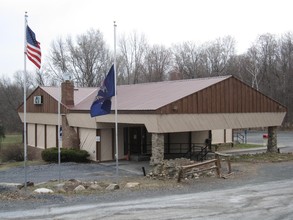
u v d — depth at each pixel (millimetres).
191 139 33125
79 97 35750
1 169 27344
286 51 74312
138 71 78312
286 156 28188
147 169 24156
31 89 83750
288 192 14695
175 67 80625
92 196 13922
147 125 23906
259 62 76375
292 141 43281
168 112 23672
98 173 23422
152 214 11266
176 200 13234
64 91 32875
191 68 80875
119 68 76750
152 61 79125
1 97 80500
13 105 78812
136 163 27797
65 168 26047
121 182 18125
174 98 24656
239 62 80688
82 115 30156
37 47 15711
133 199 13398
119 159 29766
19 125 75812
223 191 15023
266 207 12164
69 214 11219
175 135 32812
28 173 24172
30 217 10875
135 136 30609
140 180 18875
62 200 13133
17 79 85125
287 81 71312
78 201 13016
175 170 19125
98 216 11016
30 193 14336
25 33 15500
